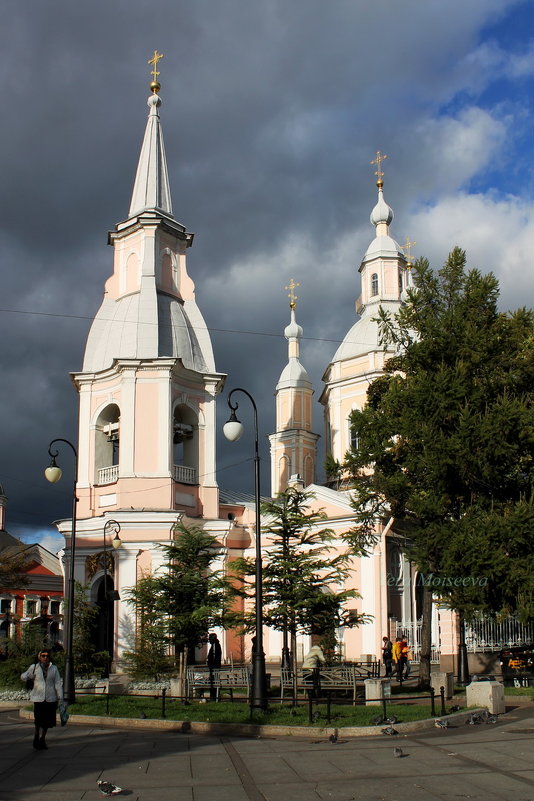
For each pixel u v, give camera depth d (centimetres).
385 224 5247
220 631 3912
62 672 2833
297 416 5381
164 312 4059
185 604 2702
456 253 2716
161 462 3794
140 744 1681
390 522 3709
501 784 1202
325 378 5247
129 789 1216
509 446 2316
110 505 3856
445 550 2309
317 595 2486
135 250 4178
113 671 3553
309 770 1348
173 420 3931
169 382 3866
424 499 2445
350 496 3006
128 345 3922
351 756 1471
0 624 3653
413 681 2988
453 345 2531
